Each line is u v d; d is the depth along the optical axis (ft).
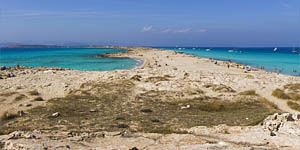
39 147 27.45
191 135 35.06
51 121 62.08
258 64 286.66
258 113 68.69
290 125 37.29
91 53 526.57
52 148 27.78
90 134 35.01
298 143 30.68
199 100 90.38
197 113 73.15
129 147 29.07
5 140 30.89
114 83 120.47
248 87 111.86
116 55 424.87
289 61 328.70
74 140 32.32
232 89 108.37
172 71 155.84
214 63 253.44
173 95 98.12
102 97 96.12
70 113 72.08
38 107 80.69
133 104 85.20
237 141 32.91
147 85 114.42
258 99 91.40
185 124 56.90
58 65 263.49
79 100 91.35
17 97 93.61
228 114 70.95
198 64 243.81
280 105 85.71
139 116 68.13
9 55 435.53
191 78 129.90
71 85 120.16
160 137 34.24
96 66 254.06
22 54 472.85
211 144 30.17
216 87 109.29
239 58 394.11
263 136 34.58
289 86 111.96
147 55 414.62
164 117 66.54
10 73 154.92
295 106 81.76
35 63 282.36
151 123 58.44
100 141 32.48
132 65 260.83
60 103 86.38
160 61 286.05
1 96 95.14
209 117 66.18
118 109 77.97
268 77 146.82
